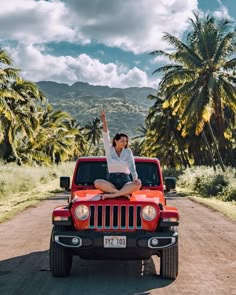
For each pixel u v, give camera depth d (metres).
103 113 6.89
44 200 21.31
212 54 34.34
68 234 6.35
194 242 9.92
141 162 7.99
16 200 21.78
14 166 42.81
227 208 17.41
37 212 15.88
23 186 30.84
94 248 6.32
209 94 32.47
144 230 6.42
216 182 27.50
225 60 34.19
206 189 27.86
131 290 6.12
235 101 33.28
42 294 5.90
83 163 8.05
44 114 66.44
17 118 43.84
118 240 6.29
